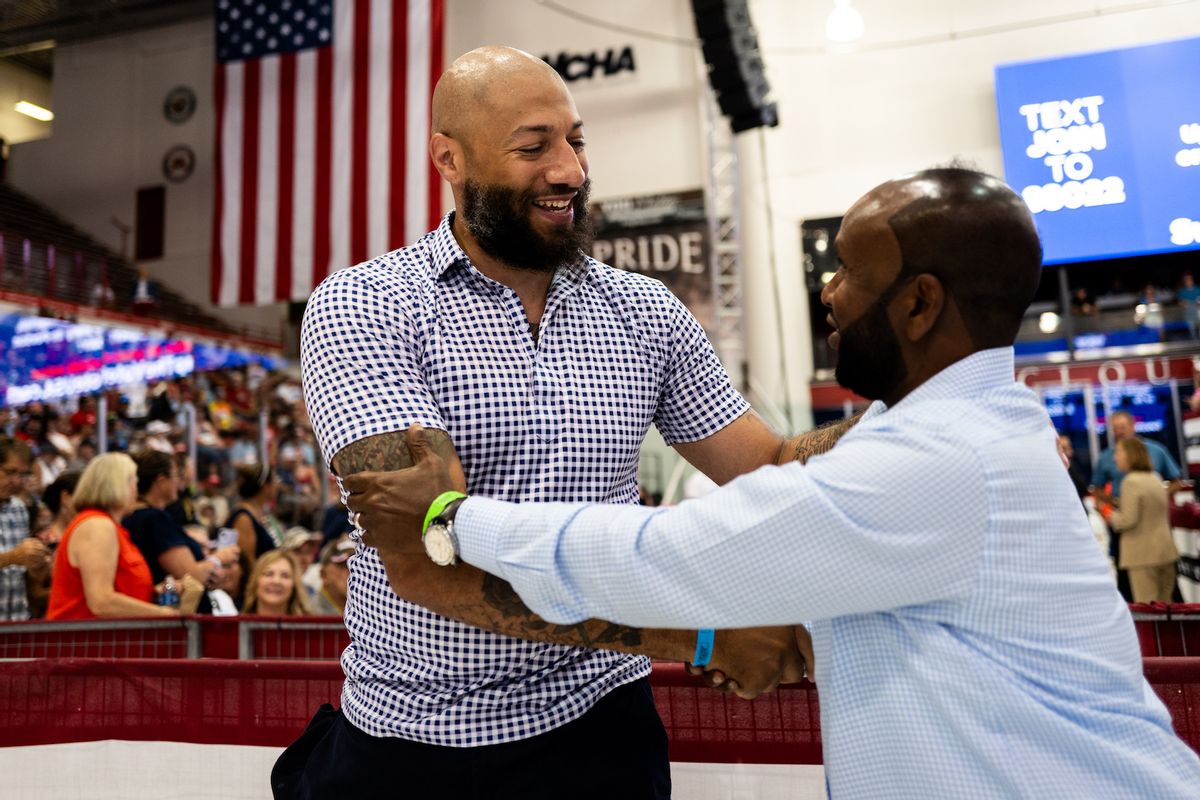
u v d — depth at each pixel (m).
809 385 10.44
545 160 1.31
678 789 1.83
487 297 1.36
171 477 3.97
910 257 1.01
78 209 14.84
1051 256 9.55
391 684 1.31
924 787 0.93
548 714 1.31
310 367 1.29
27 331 10.70
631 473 1.45
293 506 10.73
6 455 4.40
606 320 1.43
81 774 2.08
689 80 11.58
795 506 0.93
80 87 15.06
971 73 10.68
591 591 1.02
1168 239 9.27
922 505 0.92
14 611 4.18
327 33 7.97
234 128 8.03
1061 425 9.30
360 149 7.79
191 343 12.16
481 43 12.25
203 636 2.97
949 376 1.01
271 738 2.00
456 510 1.10
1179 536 7.09
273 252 7.84
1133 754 0.92
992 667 0.92
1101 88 9.54
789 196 10.91
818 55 11.05
